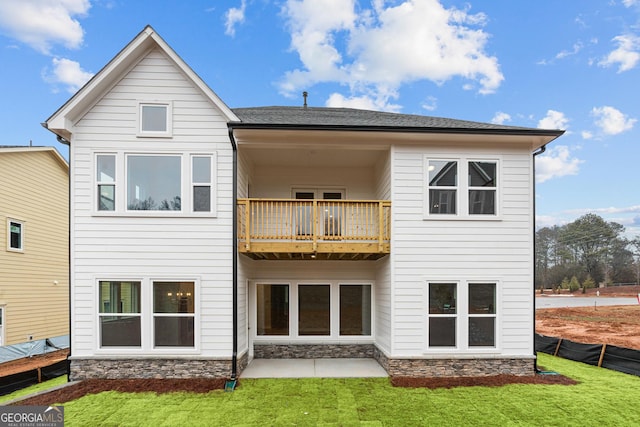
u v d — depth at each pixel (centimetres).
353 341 930
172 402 609
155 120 771
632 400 613
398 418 547
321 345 927
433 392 657
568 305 3080
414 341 760
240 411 573
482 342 770
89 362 730
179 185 766
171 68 772
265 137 780
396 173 788
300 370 799
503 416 553
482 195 796
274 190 983
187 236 757
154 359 735
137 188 760
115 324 741
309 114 1016
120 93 763
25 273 1266
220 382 706
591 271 5356
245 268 845
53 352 1227
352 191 996
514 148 802
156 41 743
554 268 5656
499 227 788
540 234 5956
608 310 2512
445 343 765
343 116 988
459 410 576
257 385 696
